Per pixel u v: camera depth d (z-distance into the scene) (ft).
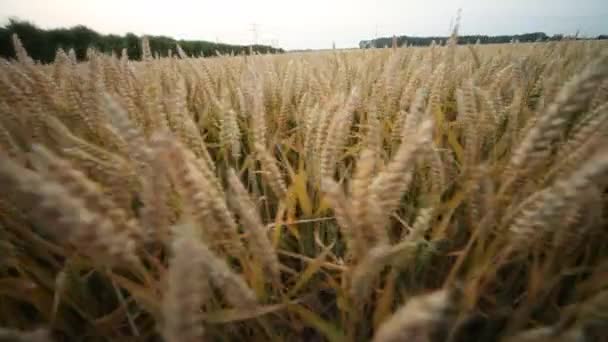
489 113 1.27
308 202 1.10
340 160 1.26
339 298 0.81
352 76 2.78
